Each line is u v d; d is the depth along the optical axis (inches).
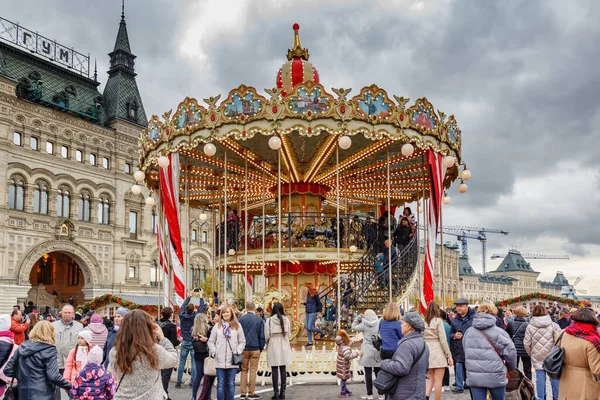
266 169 717.9
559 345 250.4
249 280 1016.2
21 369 263.1
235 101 546.0
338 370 429.7
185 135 575.8
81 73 2038.6
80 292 1932.8
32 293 1863.9
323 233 680.4
